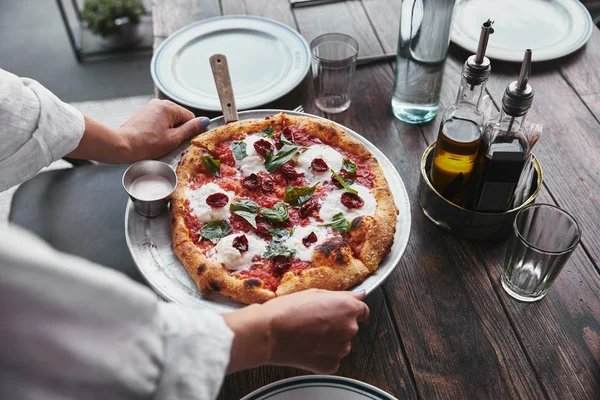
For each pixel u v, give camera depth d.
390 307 1.00
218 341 0.58
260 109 1.34
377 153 1.18
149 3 3.52
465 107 1.02
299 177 1.15
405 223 1.05
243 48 1.51
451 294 1.02
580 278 1.03
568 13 1.55
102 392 0.49
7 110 1.00
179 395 0.55
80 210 1.46
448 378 0.91
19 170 1.04
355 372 0.92
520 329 0.97
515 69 1.45
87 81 2.98
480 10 1.58
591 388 0.89
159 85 1.39
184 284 0.98
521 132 0.97
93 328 0.48
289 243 1.02
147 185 1.11
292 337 0.79
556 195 1.17
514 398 0.88
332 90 1.36
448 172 1.07
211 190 1.09
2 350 0.45
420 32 1.21
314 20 1.64
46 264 0.45
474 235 1.09
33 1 3.55
